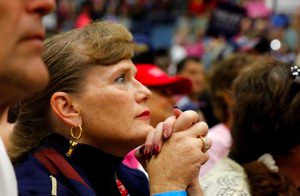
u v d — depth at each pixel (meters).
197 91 5.22
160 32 9.03
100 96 1.50
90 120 1.51
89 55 1.51
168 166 1.50
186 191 1.53
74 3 9.98
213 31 6.57
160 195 1.47
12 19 0.90
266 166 1.94
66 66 1.51
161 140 1.53
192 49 8.16
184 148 1.51
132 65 1.57
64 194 1.39
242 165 2.04
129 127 1.51
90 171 1.52
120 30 1.57
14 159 1.50
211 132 3.06
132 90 1.54
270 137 1.98
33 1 0.92
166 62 6.21
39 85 0.94
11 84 0.92
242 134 2.03
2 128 1.57
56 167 1.45
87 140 1.53
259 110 1.97
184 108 1.66
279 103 1.95
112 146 1.54
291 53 6.49
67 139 1.53
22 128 1.54
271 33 7.16
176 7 9.18
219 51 6.36
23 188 1.36
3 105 0.96
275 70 2.00
